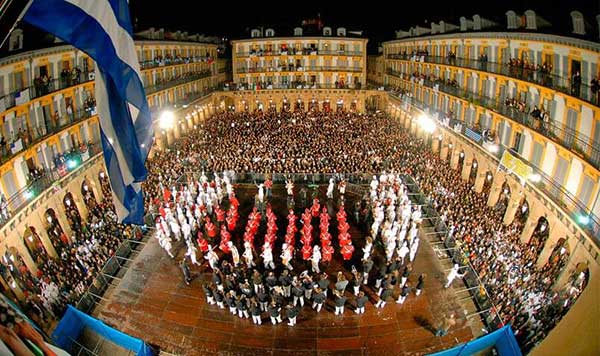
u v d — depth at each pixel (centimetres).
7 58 2919
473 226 2975
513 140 3553
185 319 2322
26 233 2834
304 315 2336
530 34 3125
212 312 2373
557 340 1396
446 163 4519
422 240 3116
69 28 786
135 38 5166
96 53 825
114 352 2006
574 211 2502
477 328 2239
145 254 2955
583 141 2616
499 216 3269
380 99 7731
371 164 4272
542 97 3158
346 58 7444
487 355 1920
